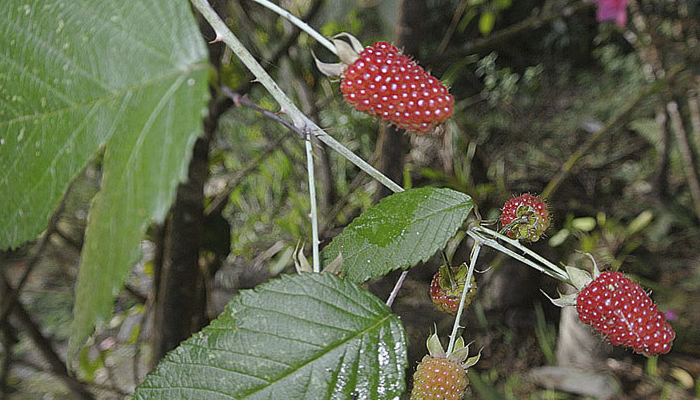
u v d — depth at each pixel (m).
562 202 1.05
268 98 0.80
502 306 0.85
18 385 0.65
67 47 0.14
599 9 0.52
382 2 0.45
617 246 0.91
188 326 0.34
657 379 0.74
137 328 0.48
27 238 0.14
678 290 0.90
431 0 1.32
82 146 0.14
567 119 1.30
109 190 0.13
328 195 0.65
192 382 0.16
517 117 1.31
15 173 0.14
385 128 0.38
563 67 1.52
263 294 0.16
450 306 0.21
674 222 1.04
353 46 0.19
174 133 0.13
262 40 0.54
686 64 0.59
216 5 0.26
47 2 0.14
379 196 0.38
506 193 0.77
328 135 0.17
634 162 1.18
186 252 0.32
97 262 0.13
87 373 0.47
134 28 0.14
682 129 0.79
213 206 0.46
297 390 0.16
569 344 0.77
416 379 0.19
